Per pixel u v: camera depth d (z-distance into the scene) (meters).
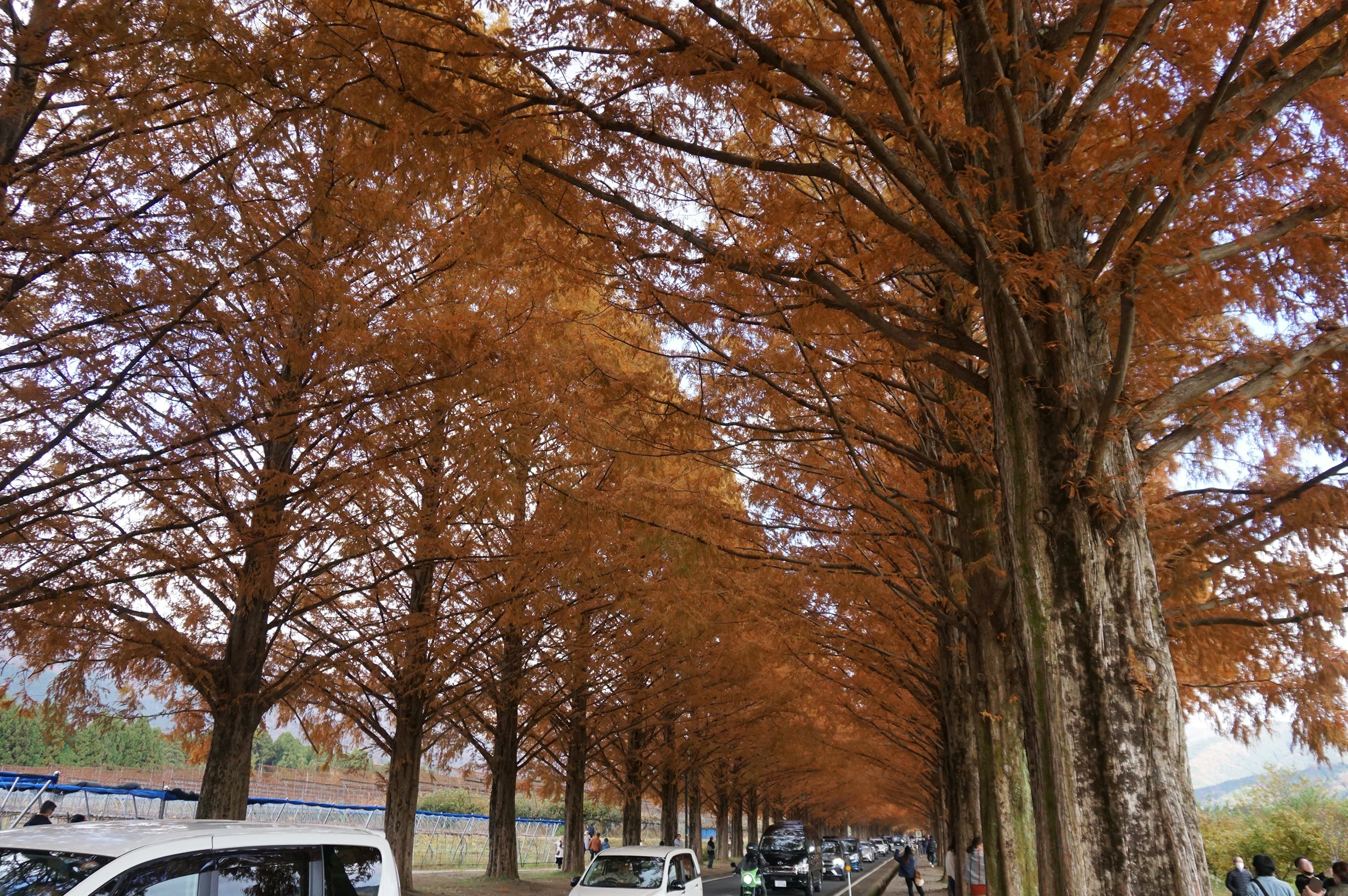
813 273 5.10
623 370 7.64
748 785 44.44
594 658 17.69
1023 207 4.57
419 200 6.11
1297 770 25.70
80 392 6.78
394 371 7.37
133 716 9.32
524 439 7.47
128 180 6.29
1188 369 6.81
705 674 20.73
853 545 9.39
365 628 11.73
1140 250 4.04
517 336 8.06
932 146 4.43
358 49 4.48
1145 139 3.98
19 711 8.29
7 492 6.89
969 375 5.14
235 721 9.50
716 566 7.65
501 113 4.71
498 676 15.02
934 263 6.12
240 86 4.97
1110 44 5.84
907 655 14.48
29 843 3.98
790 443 8.12
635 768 26.88
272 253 6.64
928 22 6.28
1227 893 22.77
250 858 4.48
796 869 26.58
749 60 4.38
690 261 5.36
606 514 7.33
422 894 15.05
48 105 6.22
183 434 7.64
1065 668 3.98
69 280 6.32
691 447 7.18
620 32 4.76
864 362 6.72
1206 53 4.64
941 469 7.53
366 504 8.43
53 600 7.26
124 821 4.68
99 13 5.14
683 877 12.88
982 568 7.52
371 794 48.31
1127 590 4.11
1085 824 3.75
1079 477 4.18
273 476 8.04
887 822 128.00
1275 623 7.71
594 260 5.61
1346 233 5.05
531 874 24.86
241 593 8.58
